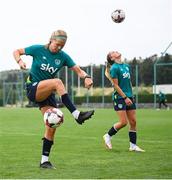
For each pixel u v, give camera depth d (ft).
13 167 32.96
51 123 31.45
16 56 31.83
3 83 229.45
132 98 44.21
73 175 29.60
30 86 31.99
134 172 30.66
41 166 32.83
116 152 42.14
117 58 44.24
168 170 31.45
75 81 201.57
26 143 49.93
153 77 181.37
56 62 32.35
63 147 46.14
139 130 69.46
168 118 104.06
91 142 51.31
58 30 31.86
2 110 167.63
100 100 197.26
